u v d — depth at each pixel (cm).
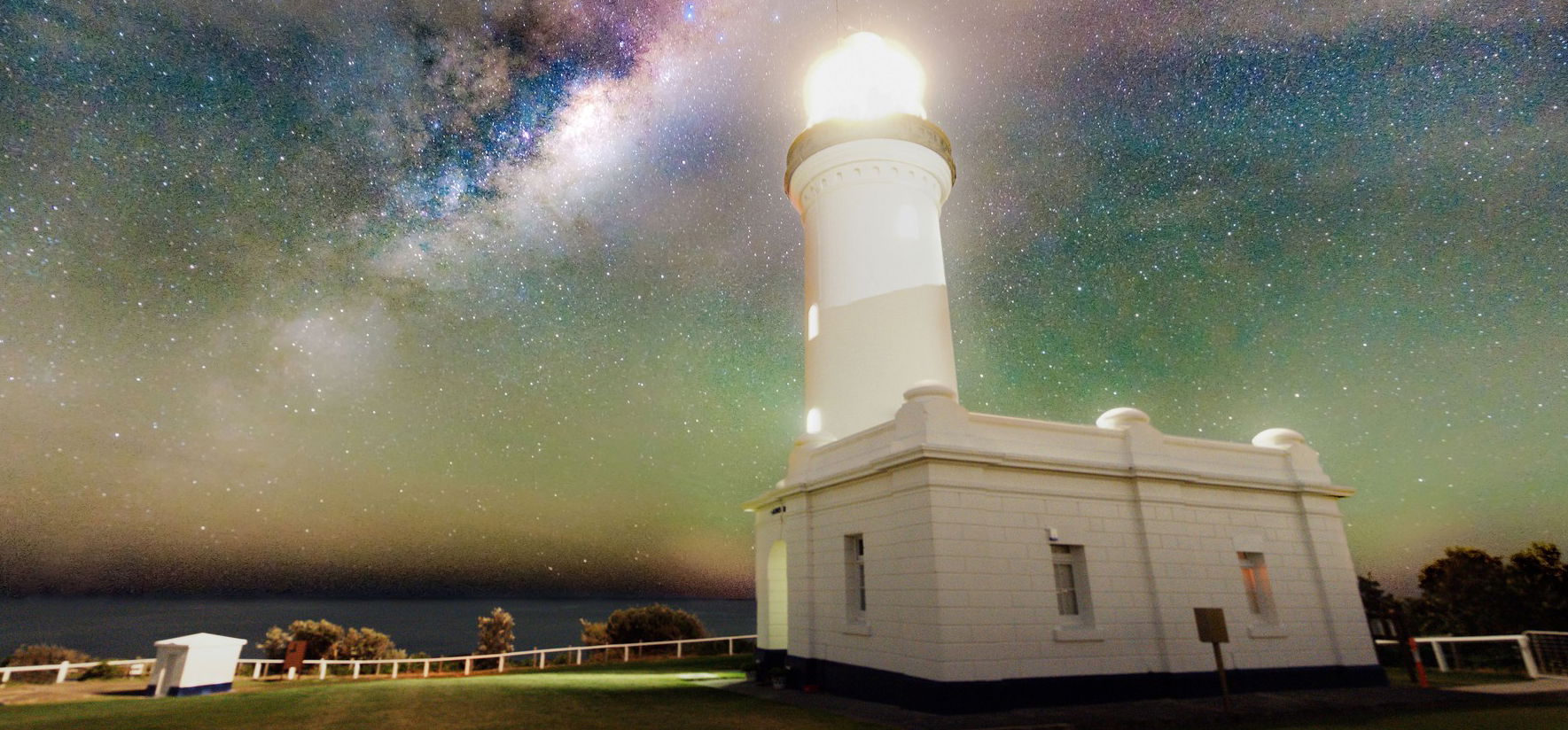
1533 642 1823
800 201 2228
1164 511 1458
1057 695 1241
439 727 1027
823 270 2012
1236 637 1445
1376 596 2697
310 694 1430
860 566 1483
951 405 1352
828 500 1566
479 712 1167
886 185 2042
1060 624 1304
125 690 1634
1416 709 1277
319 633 2814
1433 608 2606
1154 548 1417
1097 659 1300
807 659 1521
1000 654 1214
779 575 1836
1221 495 1544
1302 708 1252
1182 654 1371
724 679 1783
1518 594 2430
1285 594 1537
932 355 1897
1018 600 1262
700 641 2991
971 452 1284
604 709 1216
